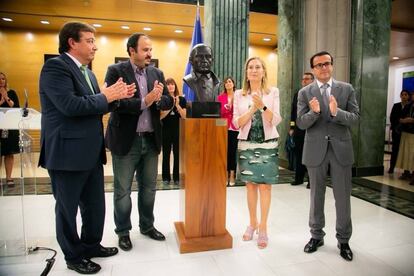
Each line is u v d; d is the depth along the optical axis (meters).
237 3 5.12
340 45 5.41
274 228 3.05
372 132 5.52
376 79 5.47
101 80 8.55
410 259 2.43
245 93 2.69
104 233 2.90
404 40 8.71
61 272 2.20
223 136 2.53
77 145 2.05
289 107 6.38
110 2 6.31
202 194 2.56
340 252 2.48
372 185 4.82
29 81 8.26
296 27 6.21
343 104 2.40
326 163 2.43
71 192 2.10
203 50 2.47
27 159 2.73
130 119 2.47
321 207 2.52
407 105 5.46
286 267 2.30
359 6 5.26
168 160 4.90
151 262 2.36
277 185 4.82
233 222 3.21
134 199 3.94
